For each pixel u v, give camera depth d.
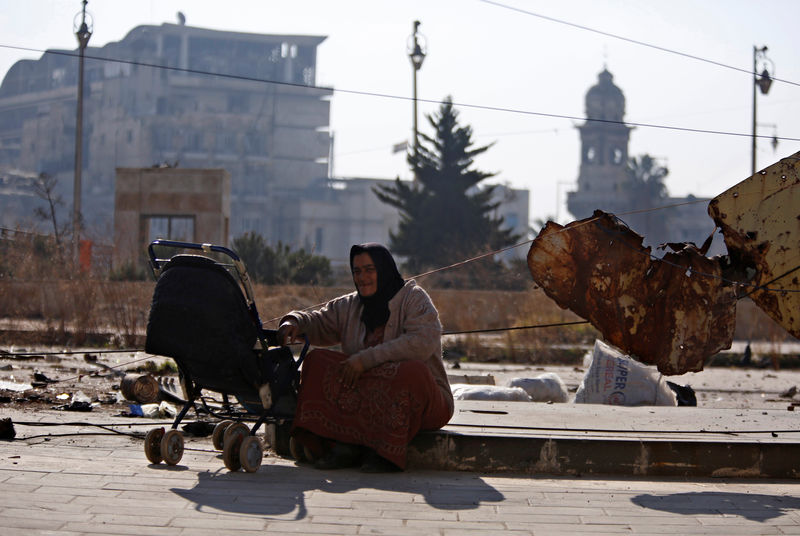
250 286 4.84
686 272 5.21
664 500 4.48
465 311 19.81
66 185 115.62
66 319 15.77
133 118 115.31
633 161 116.25
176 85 121.81
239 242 25.12
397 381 4.98
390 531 3.70
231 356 4.69
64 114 120.69
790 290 5.22
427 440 5.27
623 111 119.38
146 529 3.55
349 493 4.42
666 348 5.26
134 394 7.79
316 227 113.88
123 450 5.46
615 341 5.36
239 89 124.19
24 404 7.67
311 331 5.40
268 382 4.90
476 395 7.87
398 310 5.21
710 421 6.31
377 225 115.44
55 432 6.01
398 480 4.84
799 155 5.27
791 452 5.31
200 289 4.68
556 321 18.64
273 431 5.72
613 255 5.30
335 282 23.73
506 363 16.47
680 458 5.28
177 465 5.02
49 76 130.62
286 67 127.31
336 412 5.03
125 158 115.31
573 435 5.46
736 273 5.40
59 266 16.73
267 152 118.50
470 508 4.18
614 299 5.31
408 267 38.19
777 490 4.91
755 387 12.71
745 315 23.25
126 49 123.56
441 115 41.88
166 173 26.19
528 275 23.41
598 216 5.31
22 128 127.38
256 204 113.12
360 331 5.31
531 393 8.61
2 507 3.77
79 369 11.14
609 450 5.27
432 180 41.59
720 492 4.76
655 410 6.95
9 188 88.88
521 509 4.20
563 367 15.51
